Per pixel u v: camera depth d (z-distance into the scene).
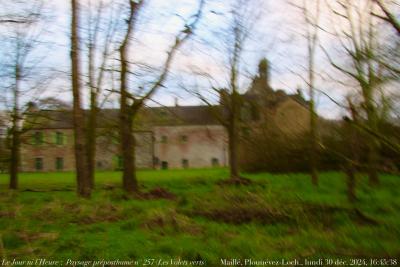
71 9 20.25
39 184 34.06
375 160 12.49
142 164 70.19
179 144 73.06
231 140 27.25
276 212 13.19
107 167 63.81
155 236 11.10
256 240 10.40
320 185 21.80
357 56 10.74
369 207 14.62
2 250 8.55
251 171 29.81
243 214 13.48
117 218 13.94
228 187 22.39
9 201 18.17
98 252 9.55
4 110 27.95
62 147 71.62
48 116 28.98
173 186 26.77
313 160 17.73
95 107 27.05
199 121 71.25
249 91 21.64
